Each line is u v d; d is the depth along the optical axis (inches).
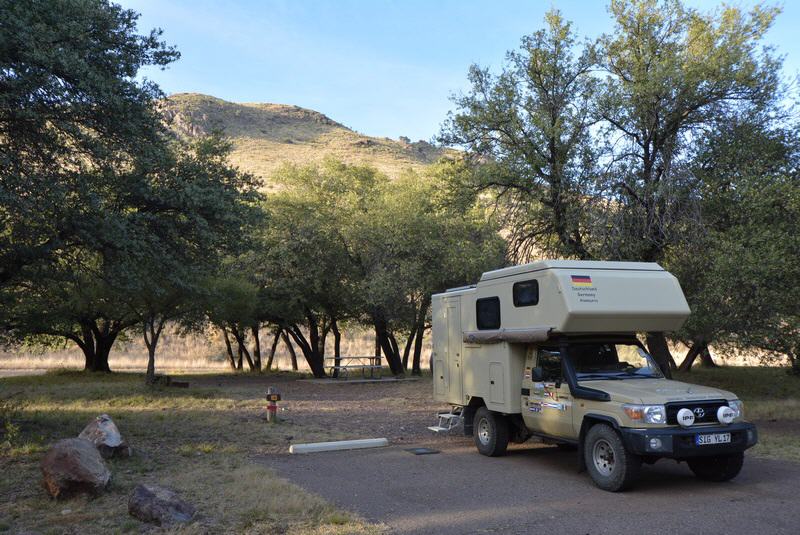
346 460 372.5
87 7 385.1
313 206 1055.0
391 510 257.4
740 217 504.4
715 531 223.1
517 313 363.9
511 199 619.8
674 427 282.2
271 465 354.6
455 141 628.7
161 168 459.2
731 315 483.8
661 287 346.9
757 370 1024.2
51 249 419.2
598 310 324.8
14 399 635.5
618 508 258.7
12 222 423.2
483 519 243.0
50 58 345.7
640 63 573.9
